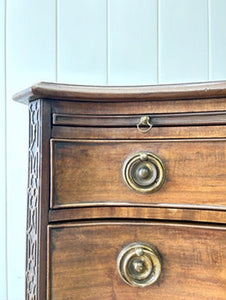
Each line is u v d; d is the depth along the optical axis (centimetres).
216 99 44
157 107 47
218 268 44
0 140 84
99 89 46
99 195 47
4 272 83
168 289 46
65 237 46
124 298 47
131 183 47
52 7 86
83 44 87
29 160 51
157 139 46
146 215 47
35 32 85
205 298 44
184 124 46
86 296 46
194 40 88
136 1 88
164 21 88
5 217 84
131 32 88
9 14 85
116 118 48
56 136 46
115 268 47
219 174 44
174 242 46
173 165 46
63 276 46
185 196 45
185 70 88
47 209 46
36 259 46
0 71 84
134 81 88
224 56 88
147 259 46
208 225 44
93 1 87
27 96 48
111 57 88
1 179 84
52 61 86
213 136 44
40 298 45
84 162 47
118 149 47
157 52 88
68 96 46
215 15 88
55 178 46
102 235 47
